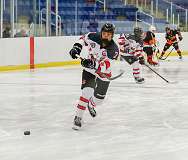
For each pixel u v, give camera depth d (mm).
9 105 10391
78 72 17969
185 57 27062
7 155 6172
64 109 9891
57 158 6023
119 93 12320
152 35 20406
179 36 24797
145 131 7738
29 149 6496
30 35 20672
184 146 6715
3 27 19766
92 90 7762
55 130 7781
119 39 14336
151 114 9320
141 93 12352
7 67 18047
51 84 14203
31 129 7863
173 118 8906
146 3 32125
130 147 6633
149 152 6359
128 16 31016
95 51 7824
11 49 18172
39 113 9414
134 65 14352
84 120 8648
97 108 9984
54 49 20047
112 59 8016
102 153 6293
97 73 8031
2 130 7770
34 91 12672
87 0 30359
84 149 6508
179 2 34062
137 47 14281
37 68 19328
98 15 30312
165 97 11641
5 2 21297
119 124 8312
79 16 29719
